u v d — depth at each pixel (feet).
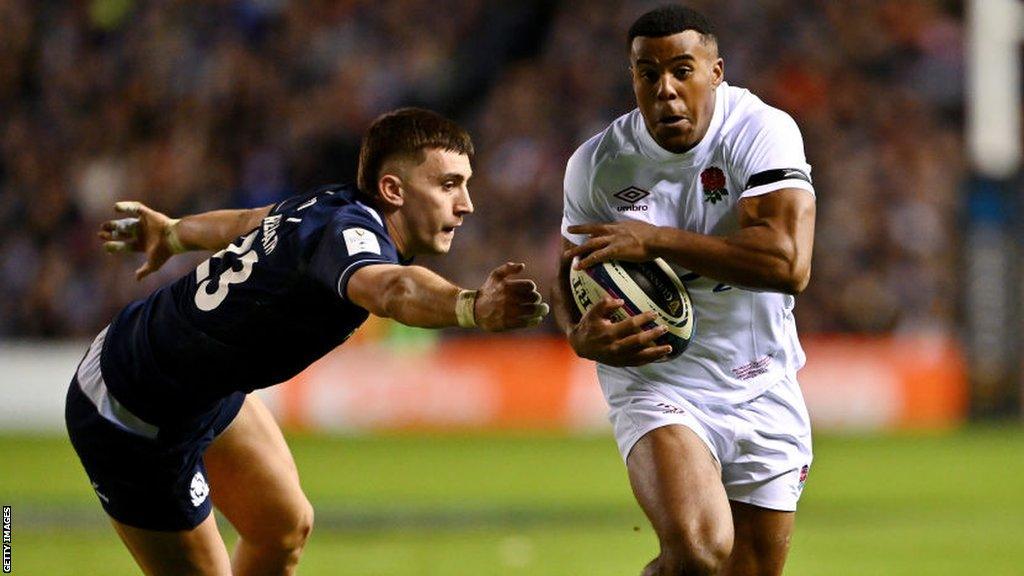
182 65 279.28
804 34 271.69
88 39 285.43
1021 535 128.98
